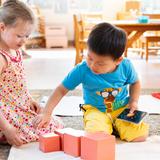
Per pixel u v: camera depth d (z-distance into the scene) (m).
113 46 1.37
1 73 1.48
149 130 1.67
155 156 1.35
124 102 1.61
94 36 1.37
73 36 6.41
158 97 2.29
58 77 3.24
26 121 1.54
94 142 1.24
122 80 1.56
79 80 1.53
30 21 1.44
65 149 1.38
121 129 1.53
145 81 3.03
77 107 2.05
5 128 1.43
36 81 3.04
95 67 1.42
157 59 4.61
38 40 6.13
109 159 1.26
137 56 4.92
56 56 4.88
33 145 1.47
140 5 6.20
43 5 6.36
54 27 6.16
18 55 1.55
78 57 4.02
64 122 1.80
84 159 1.30
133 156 1.35
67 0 6.35
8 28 1.42
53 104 1.50
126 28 3.71
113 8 6.37
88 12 6.37
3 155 1.39
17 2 1.46
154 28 3.74
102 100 1.58
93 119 1.50
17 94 1.54
